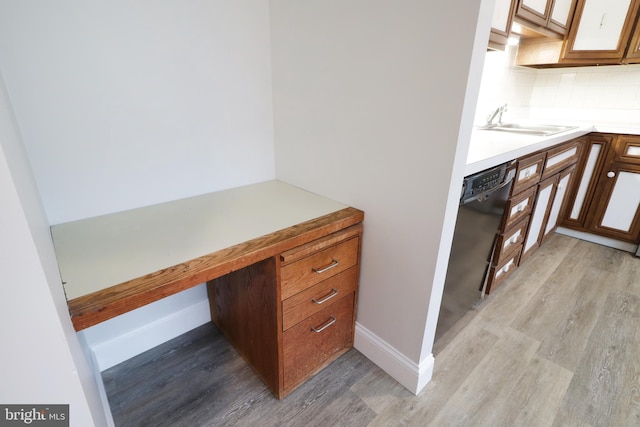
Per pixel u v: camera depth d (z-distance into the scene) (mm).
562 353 1460
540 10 1903
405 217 1104
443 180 964
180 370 1353
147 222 1117
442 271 1104
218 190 1466
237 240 992
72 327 643
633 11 2105
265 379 1279
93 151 1089
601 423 1137
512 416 1164
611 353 1457
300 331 1188
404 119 1014
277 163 1619
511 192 1525
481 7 781
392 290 1234
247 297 1218
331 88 1218
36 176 1000
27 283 403
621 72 2531
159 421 1142
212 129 1363
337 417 1160
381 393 1258
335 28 1128
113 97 1083
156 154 1237
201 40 1230
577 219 2598
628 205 2328
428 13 875
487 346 1502
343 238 1187
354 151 1208
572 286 1977
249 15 1333
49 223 1059
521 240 1906
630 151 2248
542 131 2217
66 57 967
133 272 812
